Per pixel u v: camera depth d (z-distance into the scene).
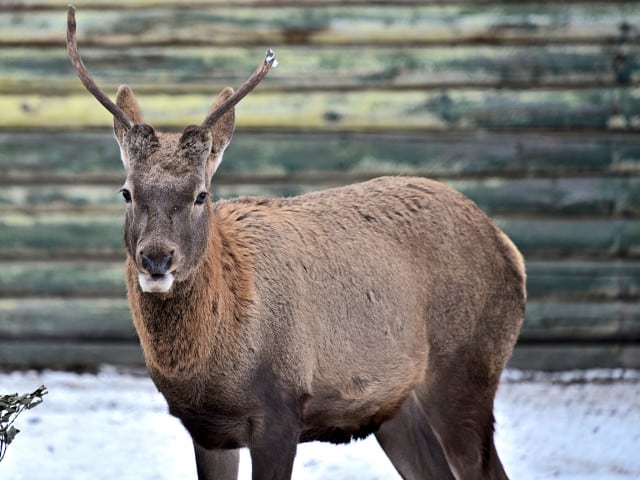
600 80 34.72
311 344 21.23
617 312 34.75
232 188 34.69
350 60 34.62
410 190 23.33
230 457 21.66
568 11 34.66
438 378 23.02
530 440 28.77
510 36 34.69
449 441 23.16
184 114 34.50
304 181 34.84
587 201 34.81
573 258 34.94
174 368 20.16
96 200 34.78
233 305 20.47
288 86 34.62
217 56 34.50
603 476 26.25
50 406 31.22
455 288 22.84
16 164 34.66
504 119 34.66
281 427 20.78
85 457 27.25
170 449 27.95
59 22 34.62
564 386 33.44
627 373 34.69
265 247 21.25
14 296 34.94
